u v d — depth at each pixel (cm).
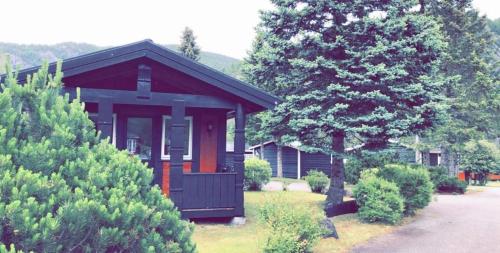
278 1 1266
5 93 309
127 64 928
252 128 3122
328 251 798
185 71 922
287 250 688
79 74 890
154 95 912
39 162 289
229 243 799
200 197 959
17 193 252
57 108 343
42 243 245
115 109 1138
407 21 1185
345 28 1235
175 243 323
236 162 992
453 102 2477
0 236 238
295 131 1274
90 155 323
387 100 1169
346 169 2506
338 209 1195
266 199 952
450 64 2506
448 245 880
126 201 315
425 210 1416
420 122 1205
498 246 877
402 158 3388
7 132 297
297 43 1252
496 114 2681
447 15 2500
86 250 271
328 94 1190
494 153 3173
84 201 268
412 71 1257
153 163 1173
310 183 1945
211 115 1228
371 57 1162
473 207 1544
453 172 2797
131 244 296
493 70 2747
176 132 927
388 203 1088
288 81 1293
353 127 1166
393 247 852
